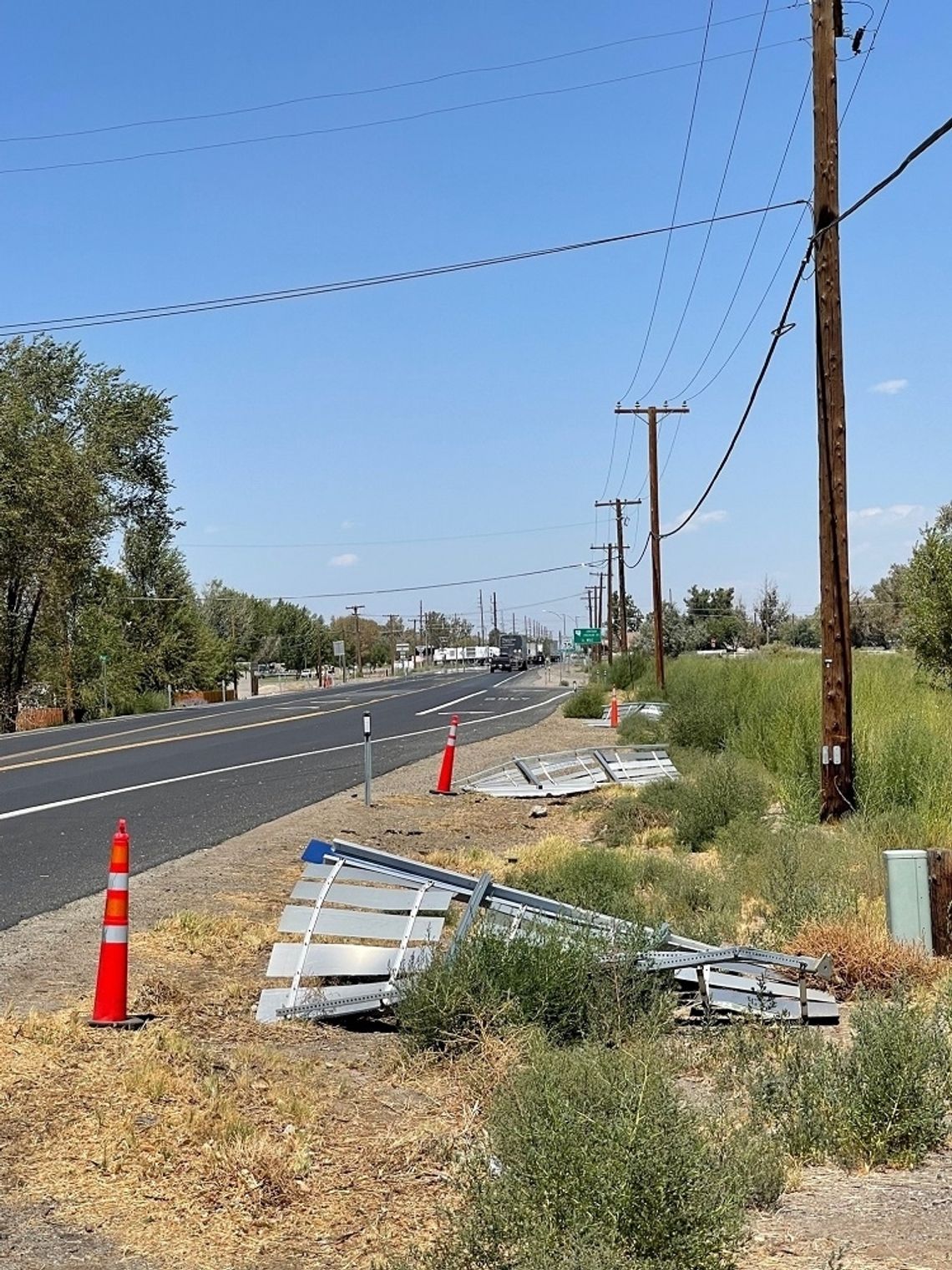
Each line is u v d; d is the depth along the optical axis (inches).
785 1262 183.0
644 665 2332.7
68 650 2417.6
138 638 3085.6
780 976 366.9
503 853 629.0
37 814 707.4
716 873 510.9
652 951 341.7
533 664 6614.2
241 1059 286.4
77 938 398.3
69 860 549.6
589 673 3548.2
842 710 645.9
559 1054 250.4
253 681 3654.0
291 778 915.4
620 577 3174.2
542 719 1679.4
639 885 481.1
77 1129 237.1
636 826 682.2
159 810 726.5
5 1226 201.8
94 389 2664.9
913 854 396.5
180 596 3191.4
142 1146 229.6
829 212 650.8
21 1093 253.0
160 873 521.7
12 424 2166.6
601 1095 206.4
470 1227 181.0
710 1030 314.5
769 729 872.3
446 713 1817.2
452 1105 264.2
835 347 653.9
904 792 646.5
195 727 1519.4
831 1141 238.8
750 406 849.5
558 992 310.5
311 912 356.8
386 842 644.1
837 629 649.0
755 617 5007.4
